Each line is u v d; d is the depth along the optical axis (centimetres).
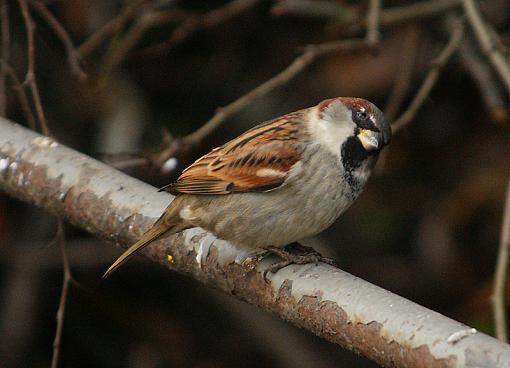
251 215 732
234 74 1267
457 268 1197
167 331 1238
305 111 763
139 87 1232
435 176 1251
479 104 1260
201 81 1266
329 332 641
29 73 890
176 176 1198
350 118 738
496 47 976
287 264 681
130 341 1240
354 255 1233
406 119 977
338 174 736
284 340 1205
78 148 1201
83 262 1191
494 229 1192
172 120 1248
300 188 731
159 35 1256
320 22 1250
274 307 682
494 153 1230
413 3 1244
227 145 755
